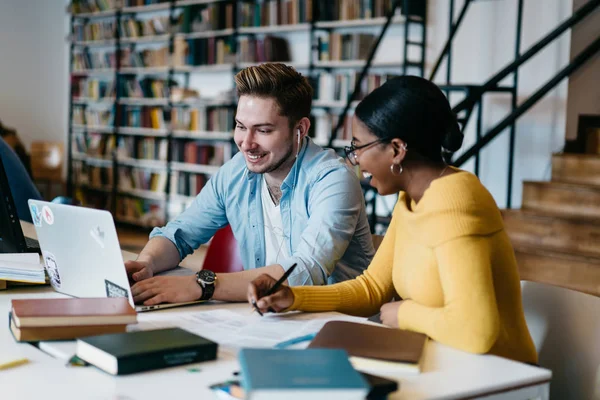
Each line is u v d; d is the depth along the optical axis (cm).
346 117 585
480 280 139
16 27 886
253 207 219
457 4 542
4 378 120
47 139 922
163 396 113
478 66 534
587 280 388
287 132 201
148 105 801
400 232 162
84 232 165
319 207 199
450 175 149
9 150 327
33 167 820
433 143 152
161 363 125
